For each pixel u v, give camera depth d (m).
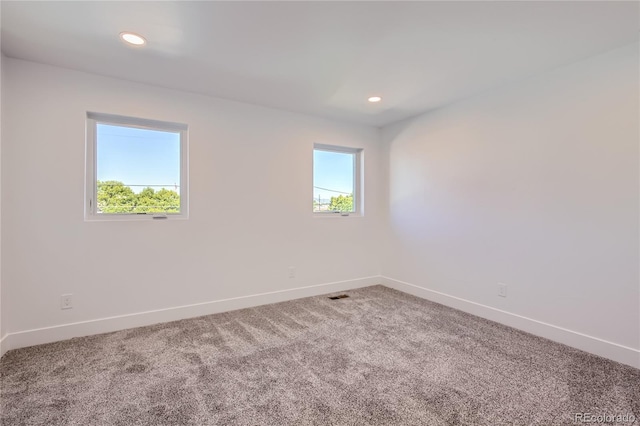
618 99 2.08
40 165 2.31
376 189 4.14
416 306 3.26
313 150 3.66
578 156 2.28
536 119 2.51
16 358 2.09
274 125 3.35
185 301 2.88
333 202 3.93
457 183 3.17
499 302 2.80
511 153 2.69
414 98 3.05
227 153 3.08
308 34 1.94
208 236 2.99
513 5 1.65
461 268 3.14
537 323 2.52
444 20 1.79
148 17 1.75
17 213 2.23
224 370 1.97
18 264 2.24
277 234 3.39
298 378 1.88
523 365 2.04
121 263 2.61
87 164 2.53
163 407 1.61
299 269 3.55
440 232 3.36
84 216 2.47
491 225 2.86
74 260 2.43
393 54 2.18
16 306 2.24
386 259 4.10
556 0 1.60
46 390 1.74
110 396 1.69
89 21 1.79
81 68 2.39
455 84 2.71
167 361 2.08
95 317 2.51
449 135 3.24
